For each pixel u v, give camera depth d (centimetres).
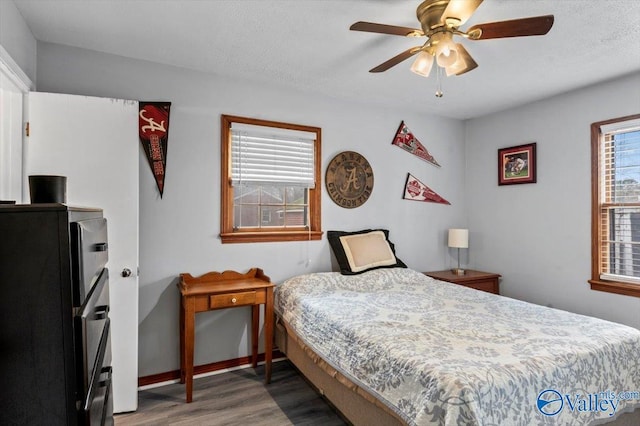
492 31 172
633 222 294
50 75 240
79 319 104
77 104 224
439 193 416
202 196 288
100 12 204
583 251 322
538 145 358
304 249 332
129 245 235
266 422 220
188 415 228
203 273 288
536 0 189
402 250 390
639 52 250
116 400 229
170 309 275
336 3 194
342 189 353
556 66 274
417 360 155
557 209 342
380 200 376
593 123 314
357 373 183
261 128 312
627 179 297
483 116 415
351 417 192
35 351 99
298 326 253
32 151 215
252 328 301
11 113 210
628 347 179
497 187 399
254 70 285
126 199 234
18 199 211
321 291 284
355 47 246
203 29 223
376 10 200
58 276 101
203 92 288
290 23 215
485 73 288
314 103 338
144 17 209
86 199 226
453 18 168
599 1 189
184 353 266
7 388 97
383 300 259
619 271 303
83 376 105
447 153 422
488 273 395
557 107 342
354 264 326
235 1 193
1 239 97
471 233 429
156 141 271
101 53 255
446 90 329
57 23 216
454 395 131
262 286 269
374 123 373
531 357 157
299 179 330
